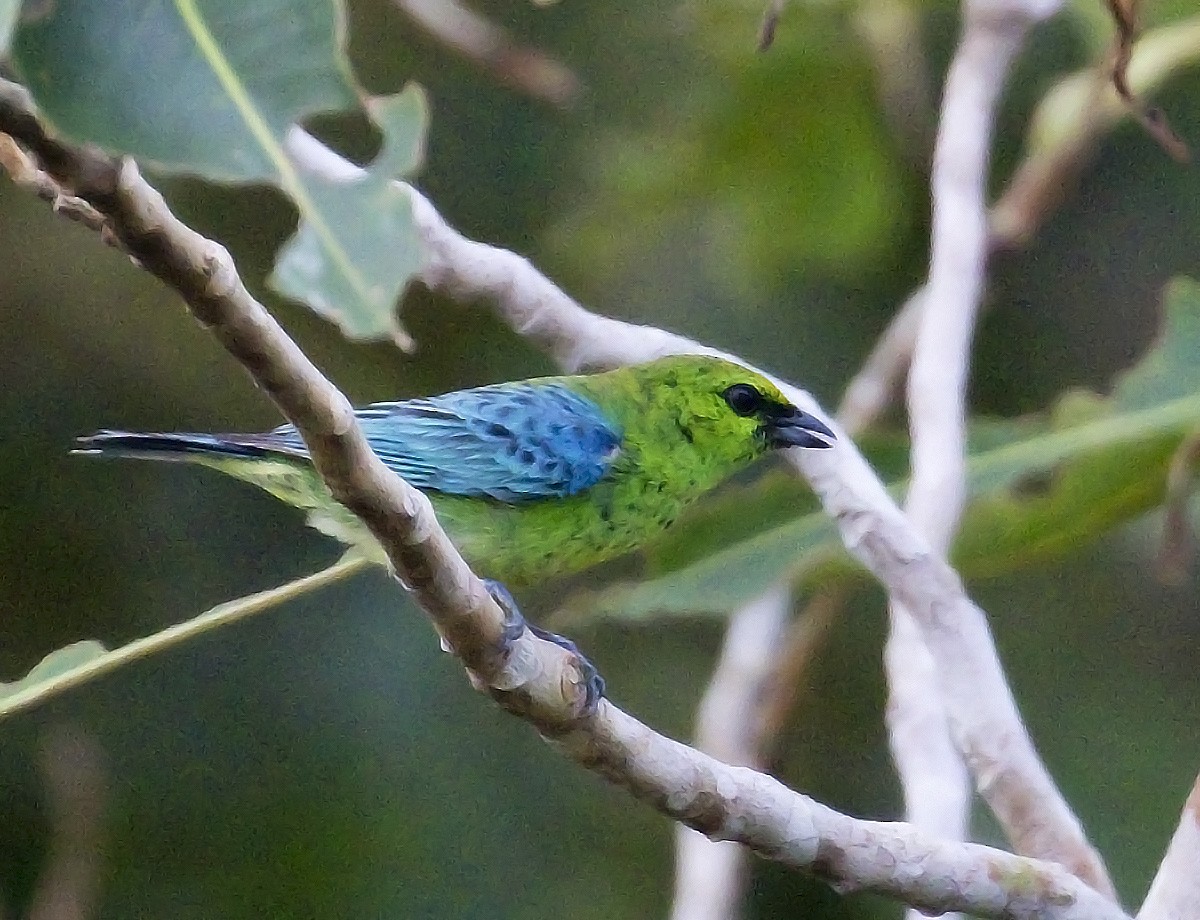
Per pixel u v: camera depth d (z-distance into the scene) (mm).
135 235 4285
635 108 11797
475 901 12492
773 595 9086
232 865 12617
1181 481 8695
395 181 4891
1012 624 13047
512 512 8867
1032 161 10914
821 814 6418
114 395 12906
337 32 4430
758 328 12398
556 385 9188
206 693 13023
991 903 6473
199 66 4230
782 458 8820
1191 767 12492
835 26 10898
